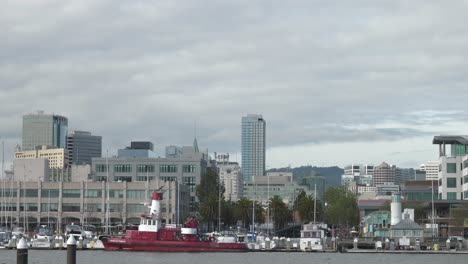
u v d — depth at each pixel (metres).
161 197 147.50
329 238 176.75
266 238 173.12
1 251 147.12
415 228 177.00
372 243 167.50
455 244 166.38
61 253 141.75
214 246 149.00
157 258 127.12
